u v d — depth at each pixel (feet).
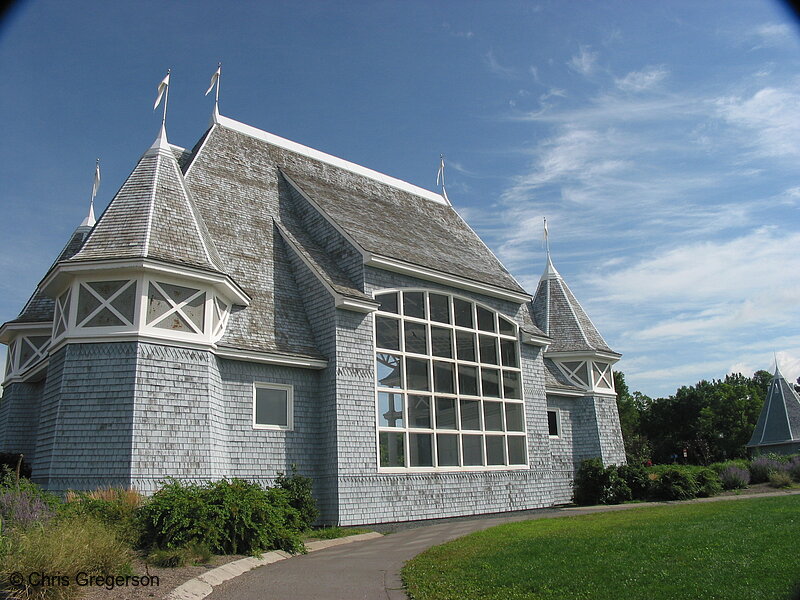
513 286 80.48
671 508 59.36
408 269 66.03
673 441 228.63
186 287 52.44
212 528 36.22
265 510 40.86
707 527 42.04
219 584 30.96
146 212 53.83
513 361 77.82
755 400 223.10
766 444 147.84
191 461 49.16
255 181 74.02
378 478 59.47
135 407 47.16
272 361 57.21
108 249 50.65
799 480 96.99
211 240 60.64
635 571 29.58
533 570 31.14
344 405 58.70
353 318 61.62
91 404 47.73
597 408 95.71
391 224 78.89
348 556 40.32
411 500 61.62
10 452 65.31
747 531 39.45
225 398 54.70
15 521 31.07
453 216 102.99
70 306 49.98
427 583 30.30
